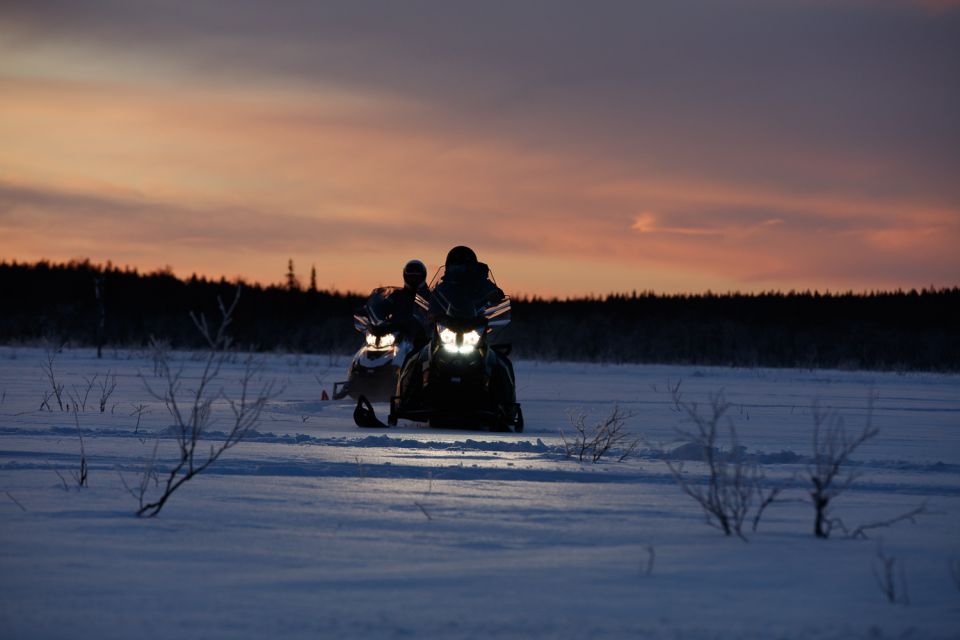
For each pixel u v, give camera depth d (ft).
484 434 56.13
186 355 164.76
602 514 27.09
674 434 56.49
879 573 20.17
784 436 56.49
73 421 52.80
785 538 24.02
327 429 56.13
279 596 17.70
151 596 17.57
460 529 24.43
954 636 15.92
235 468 35.01
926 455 46.65
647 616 16.78
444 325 59.41
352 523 24.91
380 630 15.80
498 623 16.25
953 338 300.61
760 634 15.90
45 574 18.97
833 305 463.42
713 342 268.41
